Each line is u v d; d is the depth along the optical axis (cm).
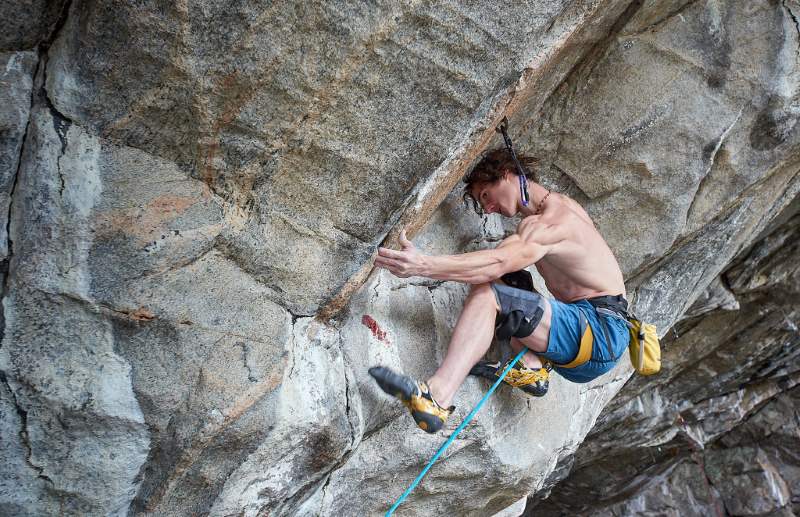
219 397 213
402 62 211
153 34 182
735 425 841
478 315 267
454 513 345
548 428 343
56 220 193
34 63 186
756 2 321
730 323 670
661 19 322
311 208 233
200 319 215
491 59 222
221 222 218
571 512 934
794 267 606
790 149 358
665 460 874
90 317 201
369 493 292
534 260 270
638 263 379
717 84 331
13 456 197
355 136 221
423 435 285
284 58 196
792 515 824
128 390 205
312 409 233
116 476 209
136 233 204
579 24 242
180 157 209
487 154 291
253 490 232
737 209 404
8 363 192
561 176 355
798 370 739
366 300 272
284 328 234
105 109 194
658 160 346
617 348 284
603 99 333
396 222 249
